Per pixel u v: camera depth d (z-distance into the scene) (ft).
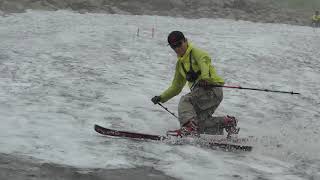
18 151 67.46
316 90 153.99
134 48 215.10
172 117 100.78
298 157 77.46
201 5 506.48
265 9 546.67
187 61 81.92
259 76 170.50
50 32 250.37
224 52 225.97
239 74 170.40
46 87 120.37
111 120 93.56
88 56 182.19
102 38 241.35
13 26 266.77
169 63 182.09
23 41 210.59
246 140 85.40
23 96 107.96
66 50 192.85
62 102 105.60
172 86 85.92
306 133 96.43
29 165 61.62
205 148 77.82
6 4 347.97
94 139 77.46
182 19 423.23
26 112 93.40
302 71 189.88
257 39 298.35
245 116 108.78
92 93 118.32
